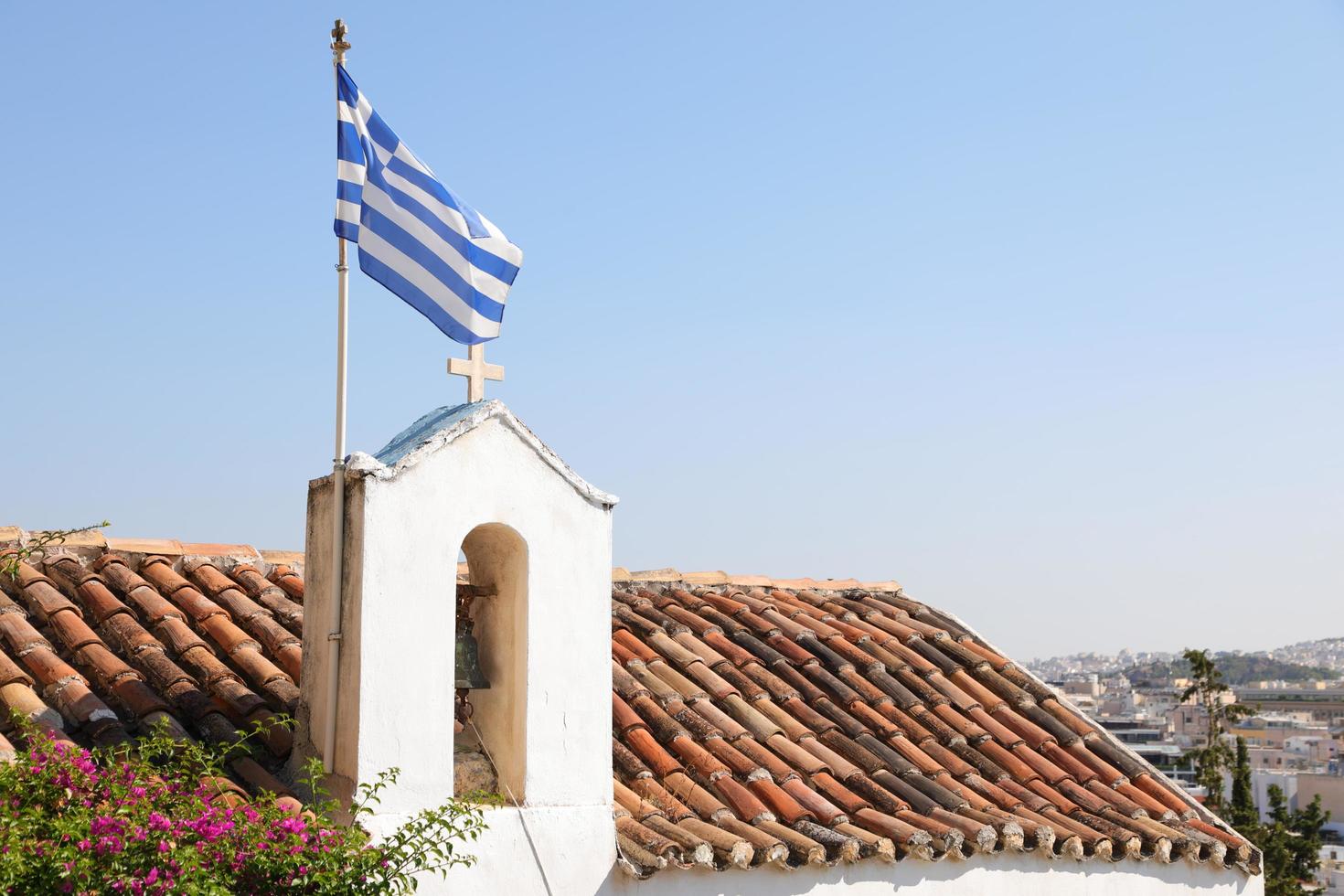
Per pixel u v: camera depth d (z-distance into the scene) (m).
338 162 7.67
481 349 7.91
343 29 7.77
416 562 7.14
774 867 7.99
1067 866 9.17
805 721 9.98
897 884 8.45
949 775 9.69
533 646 7.51
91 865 5.41
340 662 7.05
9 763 6.12
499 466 7.53
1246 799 44.25
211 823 5.88
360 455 7.11
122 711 7.59
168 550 9.56
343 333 7.42
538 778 7.40
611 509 7.95
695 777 8.80
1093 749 10.75
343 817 6.75
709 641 10.94
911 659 11.33
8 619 8.02
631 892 7.52
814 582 12.94
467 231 7.86
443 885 6.89
